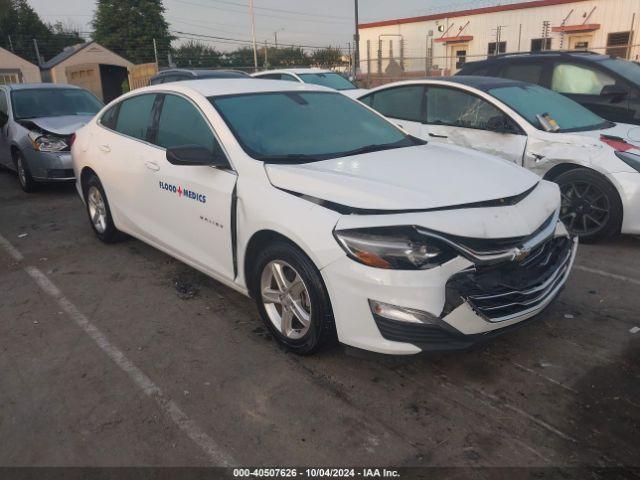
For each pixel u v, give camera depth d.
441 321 2.79
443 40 25.81
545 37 21.61
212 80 4.55
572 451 2.58
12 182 9.07
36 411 2.99
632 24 20.50
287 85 4.51
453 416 2.85
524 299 2.99
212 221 3.80
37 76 32.31
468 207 2.96
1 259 5.33
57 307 4.23
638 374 3.17
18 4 52.25
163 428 2.82
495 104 5.92
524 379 3.15
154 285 4.59
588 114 6.12
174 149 3.65
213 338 3.71
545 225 3.19
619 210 5.10
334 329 3.12
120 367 3.39
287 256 3.18
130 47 53.00
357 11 29.22
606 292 4.26
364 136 4.10
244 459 2.59
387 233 2.81
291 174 3.30
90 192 5.58
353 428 2.78
